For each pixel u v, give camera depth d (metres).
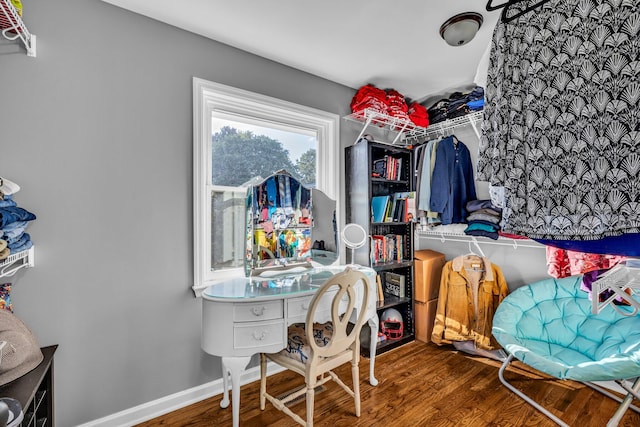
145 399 1.63
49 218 1.40
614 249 0.84
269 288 1.60
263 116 2.12
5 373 1.03
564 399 1.73
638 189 0.72
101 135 1.52
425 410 1.66
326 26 1.73
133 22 1.60
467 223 2.47
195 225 1.77
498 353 2.21
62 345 1.42
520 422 1.55
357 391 1.61
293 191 1.99
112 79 1.55
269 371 2.07
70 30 1.45
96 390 1.50
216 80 1.87
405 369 2.11
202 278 1.80
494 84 0.98
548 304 2.01
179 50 1.74
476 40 1.88
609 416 1.58
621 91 0.74
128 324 1.58
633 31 0.72
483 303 2.32
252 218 1.81
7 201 1.15
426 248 3.04
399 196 2.62
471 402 1.72
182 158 1.75
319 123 2.42
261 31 1.78
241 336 1.42
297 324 1.81
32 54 1.36
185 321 1.76
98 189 1.51
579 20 0.79
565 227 0.82
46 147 1.40
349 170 2.51
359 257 2.45
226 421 1.60
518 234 0.91
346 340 1.51
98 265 1.51
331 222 2.15
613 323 1.72
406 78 2.41
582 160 0.79
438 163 2.44
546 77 0.85
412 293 2.60
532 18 0.88
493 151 0.97
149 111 1.65
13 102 1.34
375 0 1.51
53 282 1.41
